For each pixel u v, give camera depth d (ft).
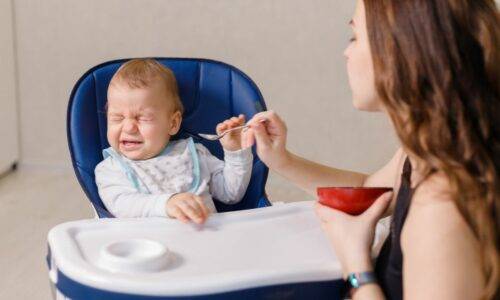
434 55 2.85
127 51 8.96
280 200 8.82
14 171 9.51
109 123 4.70
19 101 9.36
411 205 2.93
